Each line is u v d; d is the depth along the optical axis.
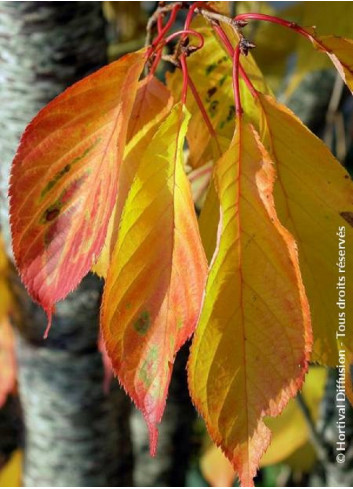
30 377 0.78
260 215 0.50
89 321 0.74
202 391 0.50
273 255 0.50
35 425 0.80
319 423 0.83
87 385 0.77
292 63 0.87
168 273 0.50
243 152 0.50
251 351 0.50
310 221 0.53
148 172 0.50
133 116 0.54
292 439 0.88
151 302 0.51
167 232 0.51
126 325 0.50
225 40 0.53
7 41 0.66
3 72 0.67
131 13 0.90
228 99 0.58
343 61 0.53
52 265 0.52
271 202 0.50
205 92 0.58
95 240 0.51
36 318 0.75
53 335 0.75
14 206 0.52
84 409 0.78
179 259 0.50
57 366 0.76
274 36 0.81
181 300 0.50
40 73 0.67
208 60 0.58
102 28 0.68
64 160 0.52
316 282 0.53
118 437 0.81
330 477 0.81
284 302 0.50
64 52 0.66
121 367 0.51
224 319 0.50
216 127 0.59
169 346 0.50
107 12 0.90
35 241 0.52
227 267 0.50
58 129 0.52
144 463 1.00
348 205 0.53
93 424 0.79
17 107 0.67
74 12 0.66
